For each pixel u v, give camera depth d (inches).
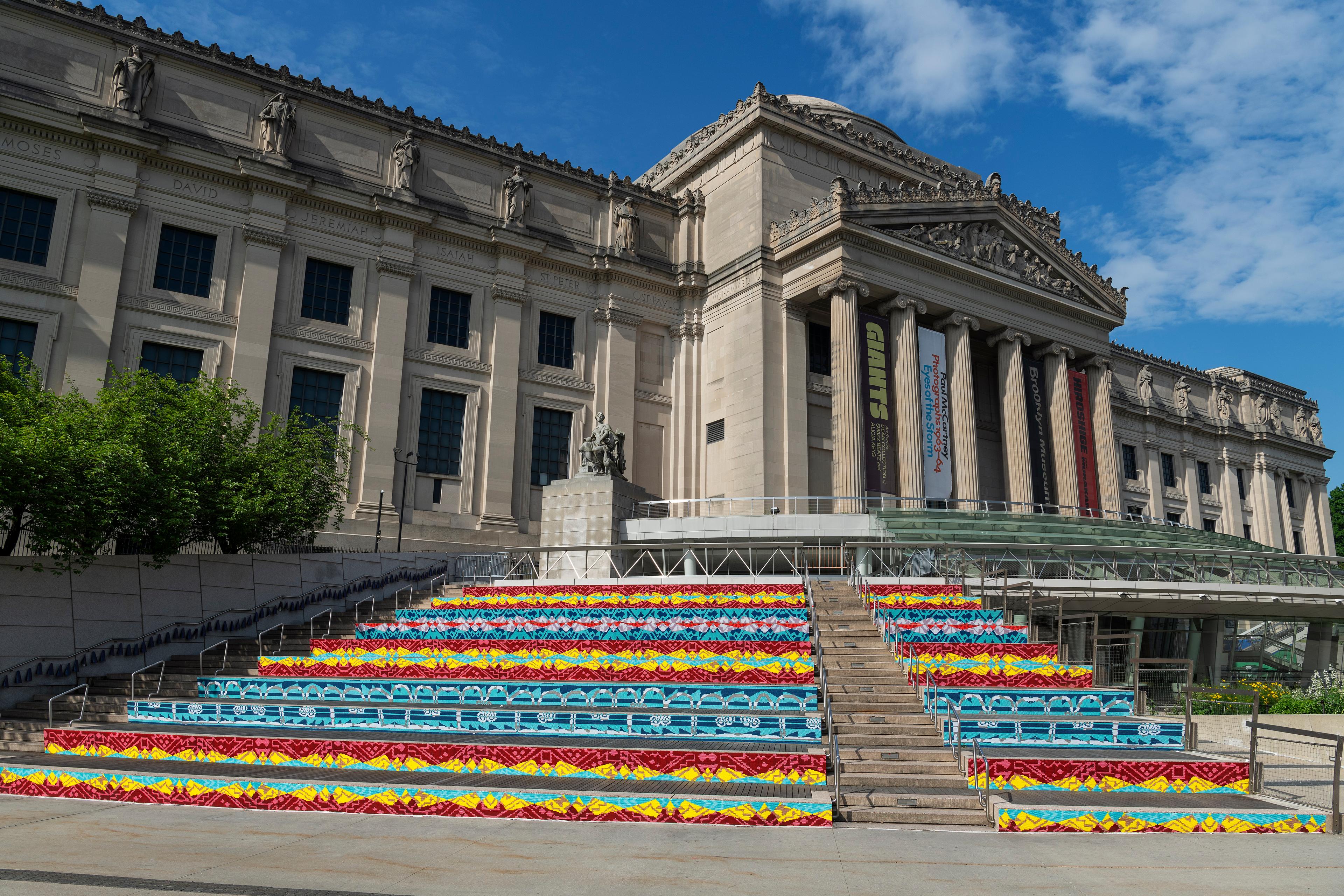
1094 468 2342.5
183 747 714.8
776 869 447.5
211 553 1434.5
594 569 1494.8
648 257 2273.6
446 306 2007.9
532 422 2062.0
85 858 452.4
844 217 1935.3
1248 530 3508.9
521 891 400.5
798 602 1165.1
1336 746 569.0
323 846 485.7
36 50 1635.1
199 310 1708.9
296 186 1814.7
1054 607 1256.8
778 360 2063.2
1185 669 1277.1
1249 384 3609.7
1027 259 2331.4
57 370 1565.0
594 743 703.7
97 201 1636.3
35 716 897.5
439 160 2046.0
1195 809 558.6
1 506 971.3
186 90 1774.1
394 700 872.9
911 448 1968.5
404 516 1845.5
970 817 572.4
